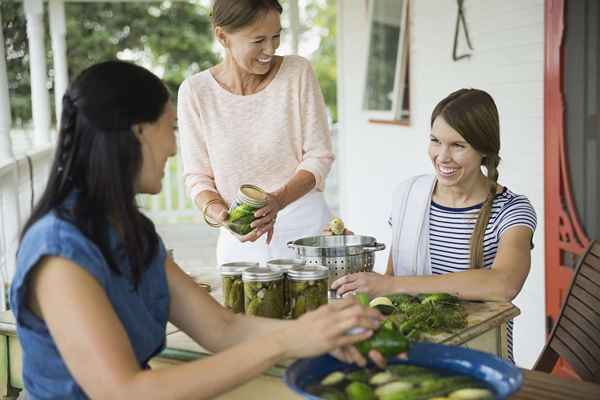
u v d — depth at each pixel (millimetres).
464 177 2287
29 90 13102
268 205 2389
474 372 1473
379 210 6184
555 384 1816
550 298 3473
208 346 1722
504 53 3842
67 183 1466
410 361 1553
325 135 2887
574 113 3229
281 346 1414
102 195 1448
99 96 1417
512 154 3818
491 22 3953
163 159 1517
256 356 1400
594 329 2078
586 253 2213
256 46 2598
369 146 6309
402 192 2482
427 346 1551
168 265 1725
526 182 3693
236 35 2580
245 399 1736
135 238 1482
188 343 1865
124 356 1362
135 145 1442
